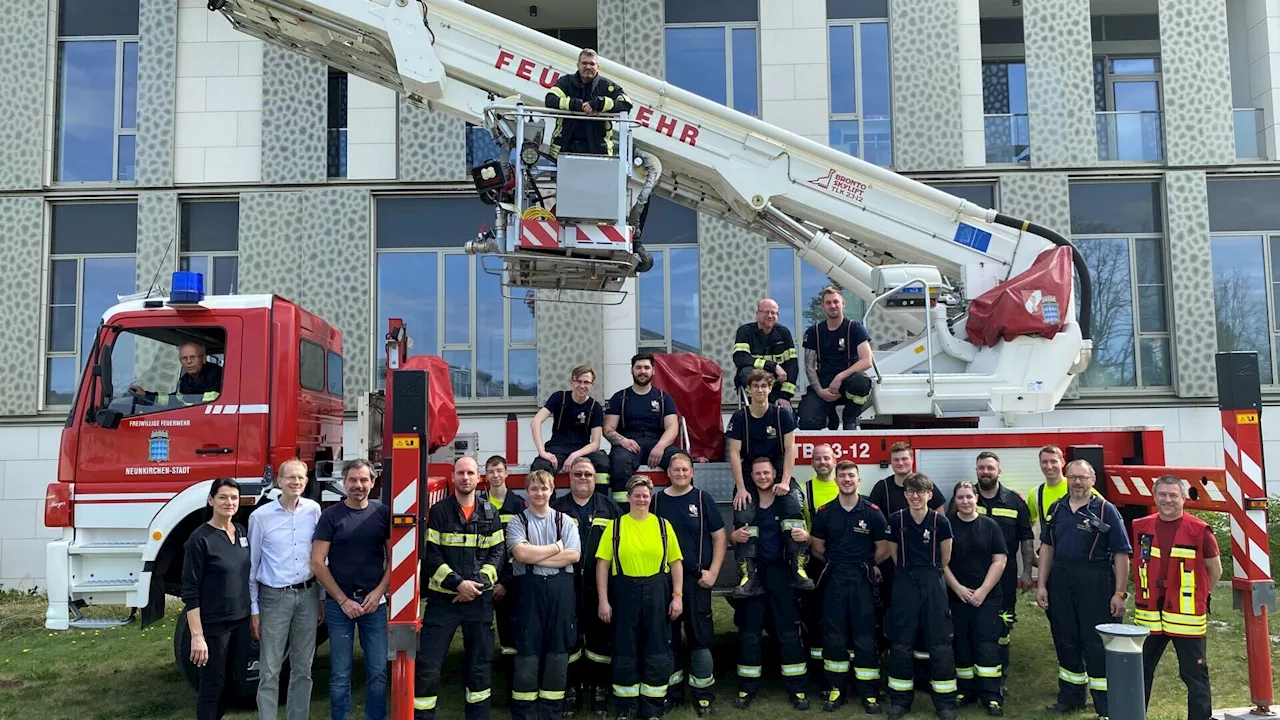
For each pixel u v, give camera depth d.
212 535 5.06
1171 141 12.16
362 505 5.18
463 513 5.25
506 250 6.00
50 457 11.74
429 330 12.20
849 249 7.44
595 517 5.59
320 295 11.95
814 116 12.23
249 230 12.01
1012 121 12.32
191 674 5.77
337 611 5.15
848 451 6.20
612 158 5.93
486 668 5.27
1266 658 5.26
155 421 5.91
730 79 12.38
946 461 6.22
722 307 11.99
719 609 8.92
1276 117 12.33
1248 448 5.38
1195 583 5.06
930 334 6.54
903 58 12.14
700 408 6.52
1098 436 6.34
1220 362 5.50
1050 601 5.61
